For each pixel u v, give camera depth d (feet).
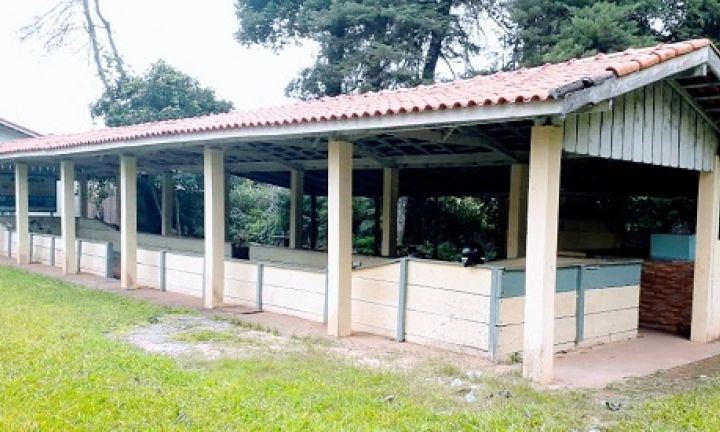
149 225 64.03
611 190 35.19
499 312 19.66
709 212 24.71
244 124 23.68
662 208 44.68
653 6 42.29
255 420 13.25
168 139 27.86
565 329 21.97
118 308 27.20
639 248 35.94
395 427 13.21
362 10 53.31
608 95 15.64
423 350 21.07
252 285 29.14
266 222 68.59
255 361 18.60
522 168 27.30
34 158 41.55
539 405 15.20
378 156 31.71
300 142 27.07
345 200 23.15
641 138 20.36
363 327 24.02
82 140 35.22
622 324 24.27
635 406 15.64
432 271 21.63
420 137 22.06
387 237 34.76
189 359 18.69
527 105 15.40
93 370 16.44
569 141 17.22
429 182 40.55
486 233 53.72
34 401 13.82
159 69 70.95
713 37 41.63
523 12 46.47
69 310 25.88
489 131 23.73
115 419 13.03
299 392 15.48
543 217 16.74
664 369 20.10
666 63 17.75
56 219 58.23
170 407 13.82
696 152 23.49
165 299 30.99
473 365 19.08
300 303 26.73
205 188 29.37
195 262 32.19
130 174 34.65
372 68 54.39
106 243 38.70
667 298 26.91
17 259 46.19
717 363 21.16
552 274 17.07
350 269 23.56
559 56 40.73
